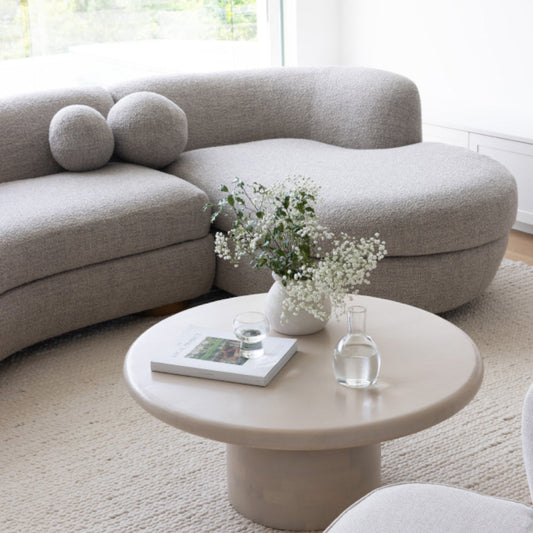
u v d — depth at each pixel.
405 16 4.86
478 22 4.46
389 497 1.41
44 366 2.84
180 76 3.88
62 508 2.08
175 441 2.36
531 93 4.29
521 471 2.14
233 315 2.15
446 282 2.88
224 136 3.90
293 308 1.99
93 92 3.67
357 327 1.75
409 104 3.67
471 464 2.18
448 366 1.84
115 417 2.50
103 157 3.38
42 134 3.46
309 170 3.24
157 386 1.81
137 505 2.08
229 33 4.93
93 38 4.43
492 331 2.94
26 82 4.29
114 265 2.95
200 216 3.10
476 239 2.88
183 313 2.18
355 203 2.83
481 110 4.36
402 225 2.77
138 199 3.00
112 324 3.16
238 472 1.97
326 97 3.88
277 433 1.63
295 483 1.89
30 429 2.45
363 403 1.70
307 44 5.18
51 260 2.79
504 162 3.88
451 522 1.33
